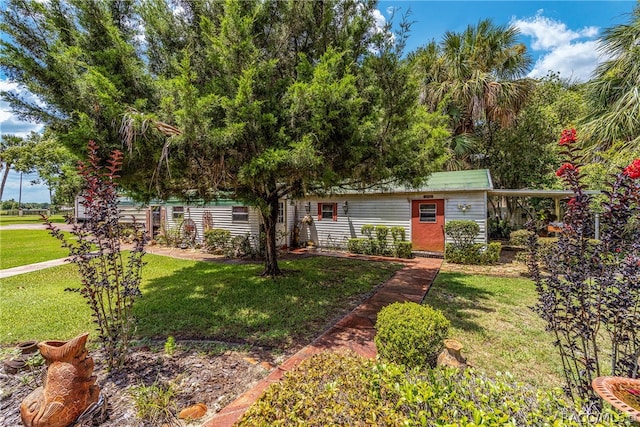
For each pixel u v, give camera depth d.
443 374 2.10
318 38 4.98
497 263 8.84
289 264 8.68
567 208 2.43
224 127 3.89
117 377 2.85
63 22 3.83
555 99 14.95
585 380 2.35
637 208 2.12
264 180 4.66
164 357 3.26
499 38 12.33
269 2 4.78
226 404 2.46
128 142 3.42
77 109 3.60
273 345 3.61
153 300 5.29
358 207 11.32
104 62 3.90
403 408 1.76
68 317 4.50
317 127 3.91
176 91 3.74
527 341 3.71
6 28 3.38
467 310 4.81
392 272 7.61
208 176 4.62
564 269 2.34
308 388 1.88
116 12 4.46
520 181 13.51
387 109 4.38
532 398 1.87
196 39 4.99
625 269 2.10
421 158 5.28
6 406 2.49
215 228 11.71
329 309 4.89
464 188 9.14
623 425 1.54
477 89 12.04
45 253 10.79
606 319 2.21
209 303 5.12
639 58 7.63
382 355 3.00
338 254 10.62
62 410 2.14
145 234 3.32
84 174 2.94
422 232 10.23
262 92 4.26
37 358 3.12
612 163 7.62
